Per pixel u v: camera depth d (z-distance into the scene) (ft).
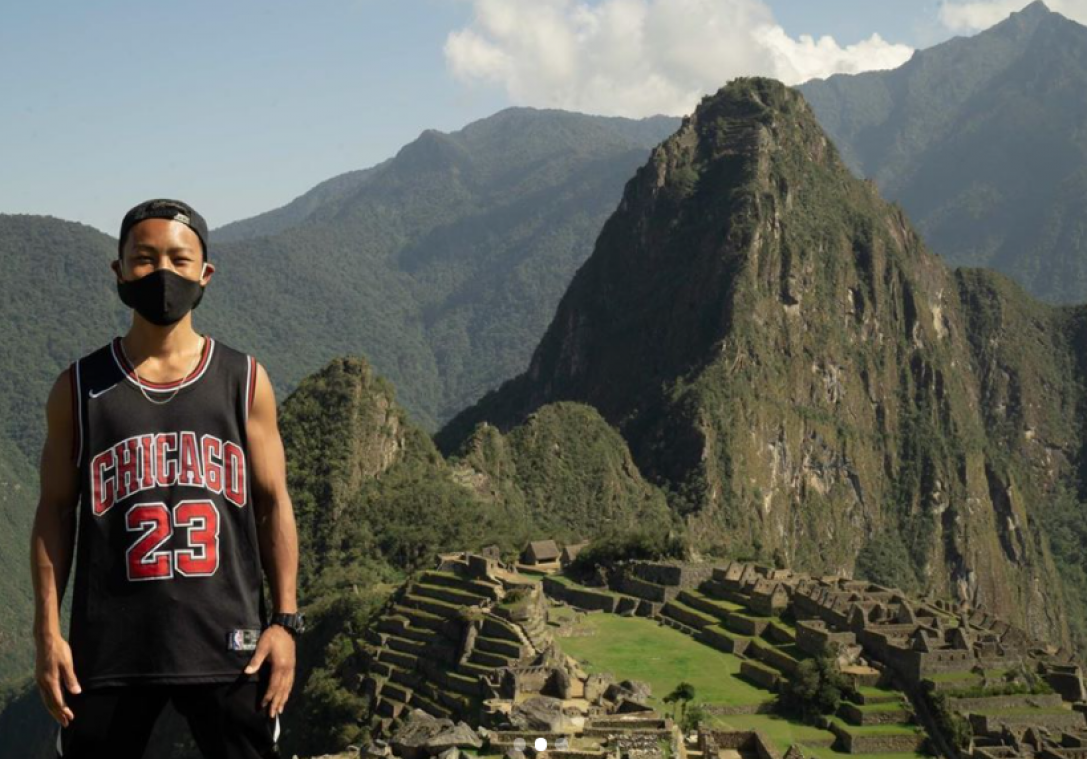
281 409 537.24
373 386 544.62
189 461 33.01
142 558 32.37
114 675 32.17
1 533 651.66
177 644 32.37
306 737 278.46
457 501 492.54
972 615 384.88
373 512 479.82
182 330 34.32
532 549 431.02
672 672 293.23
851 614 303.07
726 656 310.65
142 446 32.89
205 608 32.63
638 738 164.55
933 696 264.72
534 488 603.26
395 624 302.66
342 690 279.69
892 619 308.19
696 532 644.69
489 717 218.79
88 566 32.48
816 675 270.67
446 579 332.19
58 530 33.35
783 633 313.12
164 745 194.18
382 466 522.06
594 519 604.90
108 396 33.22
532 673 240.53
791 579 371.35
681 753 168.04
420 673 272.10
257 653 33.19
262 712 33.30
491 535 460.55
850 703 267.80
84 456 32.99
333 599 357.61
